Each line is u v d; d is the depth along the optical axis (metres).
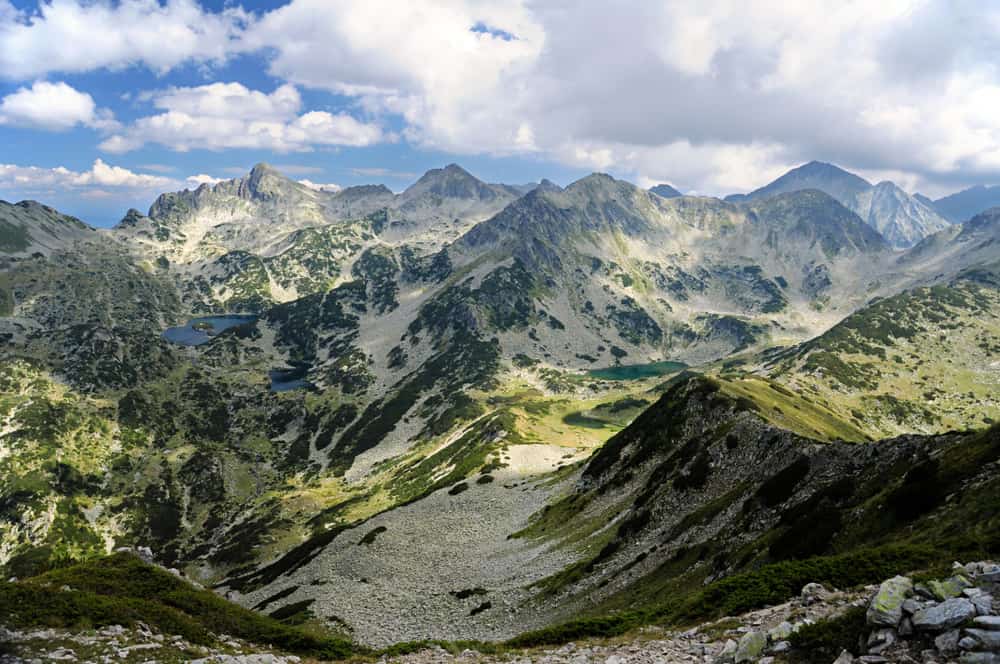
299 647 40.38
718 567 54.88
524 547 107.44
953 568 20.31
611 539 89.38
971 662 14.71
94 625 32.25
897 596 18.27
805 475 64.00
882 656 16.66
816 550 43.91
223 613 42.56
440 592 96.50
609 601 66.12
